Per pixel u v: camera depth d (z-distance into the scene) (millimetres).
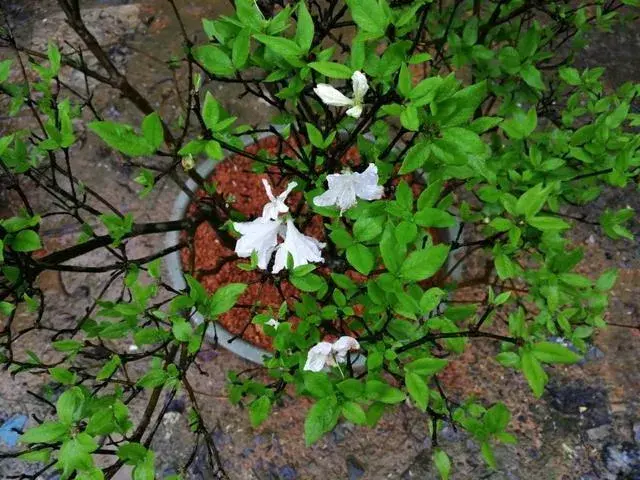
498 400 878
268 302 866
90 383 880
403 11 594
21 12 1275
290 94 497
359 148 604
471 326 650
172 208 1028
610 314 940
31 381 888
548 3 728
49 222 1015
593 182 644
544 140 639
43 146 515
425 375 458
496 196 530
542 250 623
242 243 495
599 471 837
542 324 613
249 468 841
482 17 887
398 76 451
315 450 849
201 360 898
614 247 995
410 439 853
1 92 611
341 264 626
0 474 833
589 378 893
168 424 861
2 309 474
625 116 583
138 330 508
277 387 614
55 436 415
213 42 589
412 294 491
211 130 461
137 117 1120
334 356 502
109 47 1212
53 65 594
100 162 1072
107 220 555
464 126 480
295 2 592
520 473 837
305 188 582
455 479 836
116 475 833
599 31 1226
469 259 966
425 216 461
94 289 962
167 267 969
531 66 686
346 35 1185
